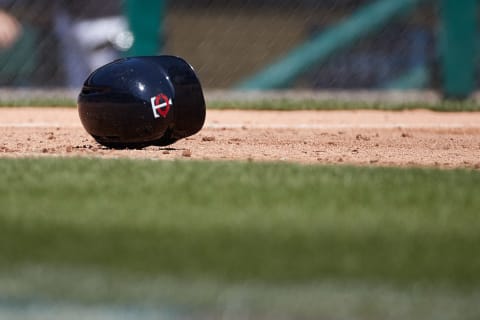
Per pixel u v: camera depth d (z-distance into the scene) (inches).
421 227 584.4
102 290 447.2
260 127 1305.4
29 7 1852.9
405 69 1887.3
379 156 1015.6
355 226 583.5
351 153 1039.0
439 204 663.1
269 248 524.7
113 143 954.1
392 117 1488.7
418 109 1610.5
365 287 452.8
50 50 1863.9
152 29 1769.2
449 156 1027.9
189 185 722.2
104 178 752.3
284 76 1902.1
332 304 427.2
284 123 1380.4
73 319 412.2
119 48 1788.9
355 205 654.5
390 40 1894.7
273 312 417.4
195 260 498.9
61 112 1512.1
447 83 1833.2
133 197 673.0
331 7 1909.4
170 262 494.9
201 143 1095.0
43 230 565.3
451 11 1819.6
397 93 1844.2
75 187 712.4
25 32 1862.7
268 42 1910.7
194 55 1898.4
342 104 1647.4
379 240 547.2
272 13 1908.2
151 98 915.4
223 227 576.1
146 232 561.6
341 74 1909.4
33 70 1868.8
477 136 1247.5
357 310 419.2
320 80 1911.9
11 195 680.4
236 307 424.2
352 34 1905.8
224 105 1616.6
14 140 1122.0
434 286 454.0
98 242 536.7
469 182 758.5
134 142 941.8
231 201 661.3
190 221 592.4
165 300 433.4
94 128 940.6
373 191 709.9
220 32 1903.3
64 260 498.6
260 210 628.7
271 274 473.1
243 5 1902.1
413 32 1883.6
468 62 1825.8
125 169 797.2
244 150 1042.7
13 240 541.3
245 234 558.3
